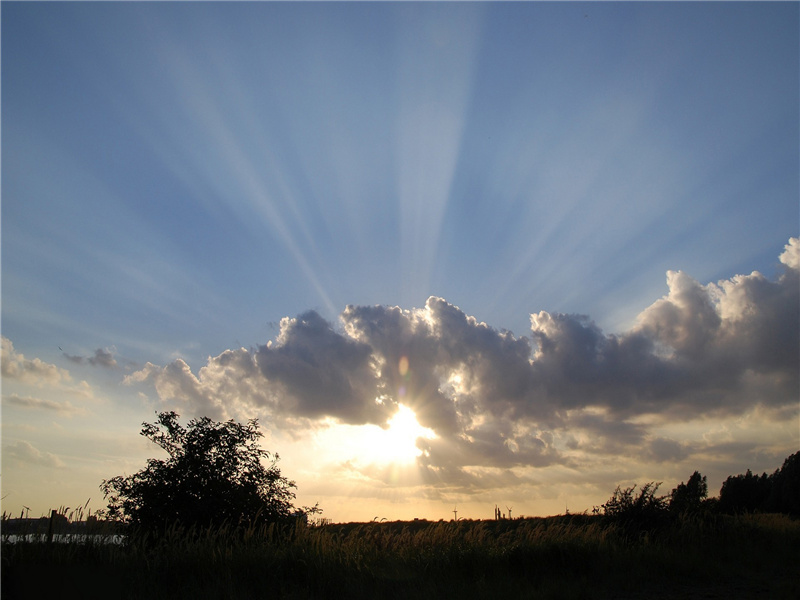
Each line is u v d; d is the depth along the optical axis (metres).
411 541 15.12
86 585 10.22
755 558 15.85
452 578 12.58
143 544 11.95
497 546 15.03
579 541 15.41
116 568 10.87
